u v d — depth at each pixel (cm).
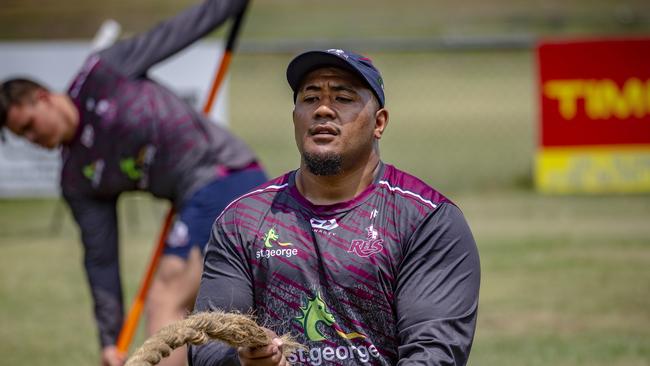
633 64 4306
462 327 1102
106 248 1989
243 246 1146
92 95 1941
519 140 5706
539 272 3066
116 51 1972
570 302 2730
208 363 1126
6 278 3209
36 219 4231
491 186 4569
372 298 1116
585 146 4378
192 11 2025
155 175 1955
